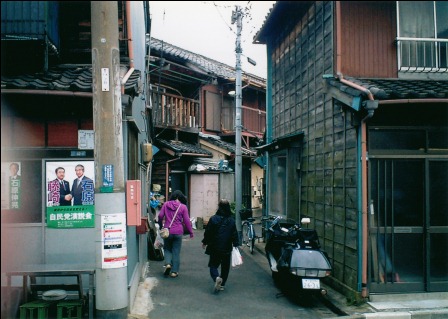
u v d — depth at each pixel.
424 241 7.25
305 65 9.89
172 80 17.41
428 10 8.22
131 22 7.57
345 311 6.57
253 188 20.36
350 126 7.37
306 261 6.88
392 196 7.24
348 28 7.94
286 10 10.77
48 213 6.33
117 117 5.41
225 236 7.80
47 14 6.85
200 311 6.67
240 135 13.59
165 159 15.66
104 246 5.36
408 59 8.14
